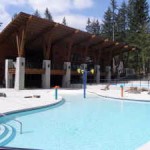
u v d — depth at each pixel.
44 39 31.50
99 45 41.41
